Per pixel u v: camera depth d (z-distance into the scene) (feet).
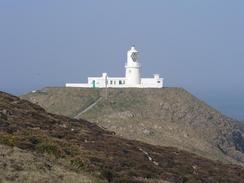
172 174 146.92
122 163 142.00
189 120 568.82
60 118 198.08
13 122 160.25
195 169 168.35
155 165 154.51
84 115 534.78
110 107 553.23
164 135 441.27
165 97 589.32
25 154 114.62
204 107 595.47
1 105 180.75
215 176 165.07
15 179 96.89
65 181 104.47
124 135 433.48
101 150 156.15
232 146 559.38
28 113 182.29
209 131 558.97
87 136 174.19
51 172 108.06
